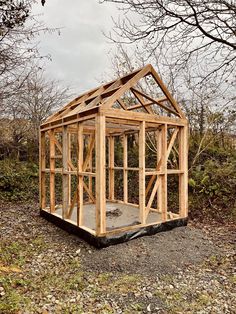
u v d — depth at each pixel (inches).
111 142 307.9
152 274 131.6
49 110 467.5
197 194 273.4
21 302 100.7
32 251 157.6
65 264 141.0
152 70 189.3
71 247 165.9
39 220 233.5
